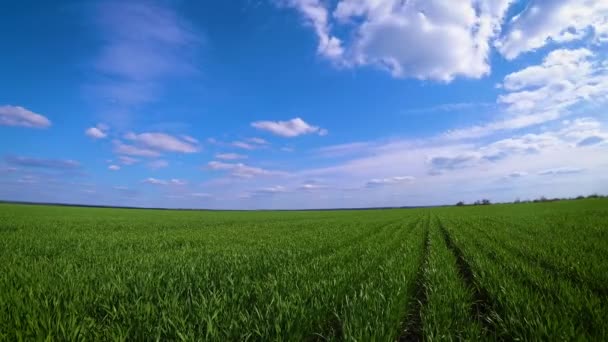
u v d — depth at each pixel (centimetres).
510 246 1352
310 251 1273
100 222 3566
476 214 5444
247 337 402
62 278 656
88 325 430
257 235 2206
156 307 487
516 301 551
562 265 910
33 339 377
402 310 571
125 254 1182
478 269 902
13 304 482
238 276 783
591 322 469
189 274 769
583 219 2909
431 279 786
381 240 1847
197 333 416
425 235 2262
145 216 5725
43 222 3189
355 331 437
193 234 2286
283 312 470
